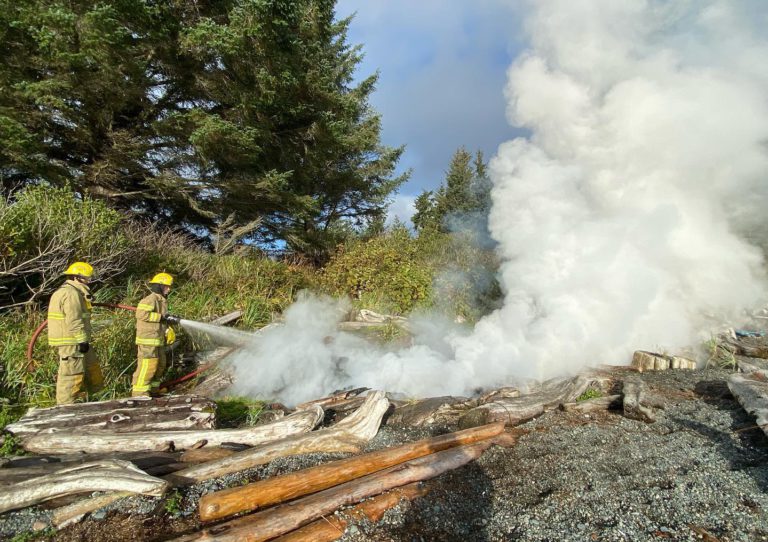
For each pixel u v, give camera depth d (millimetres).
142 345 4258
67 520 2303
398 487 2623
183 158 10195
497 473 2893
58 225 5422
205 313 6543
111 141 9430
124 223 8109
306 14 11133
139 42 8742
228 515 2287
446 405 4160
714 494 2572
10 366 4156
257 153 10211
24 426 3084
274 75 9852
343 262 9797
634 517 2359
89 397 4180
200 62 9703
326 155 12812
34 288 5410
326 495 2396
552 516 2391
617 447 3271
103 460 2635
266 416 4094
